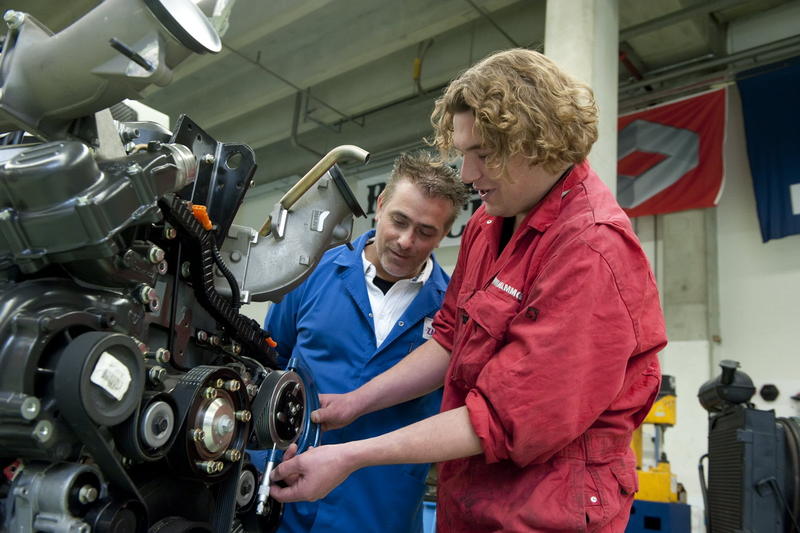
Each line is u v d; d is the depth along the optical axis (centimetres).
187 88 697
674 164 516
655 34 522
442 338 133
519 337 94
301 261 111
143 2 70
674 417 347
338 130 716
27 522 65
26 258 68
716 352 503
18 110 75
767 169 488
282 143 789
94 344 63
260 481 101
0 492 69
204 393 79
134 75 72
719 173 497
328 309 150
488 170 99
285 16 513
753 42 538
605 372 90
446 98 105
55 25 486
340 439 141
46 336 64
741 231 516
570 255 93
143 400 72
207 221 89
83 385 61
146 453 71
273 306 163
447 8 510
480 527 101
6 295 66
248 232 110
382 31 548
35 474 66
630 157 534
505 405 91
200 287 90
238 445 86
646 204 520
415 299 153
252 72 655
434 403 153
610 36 395
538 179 100
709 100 513
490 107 92
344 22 578
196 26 73
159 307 85
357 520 137
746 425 202
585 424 91
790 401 337
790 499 195
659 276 539
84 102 76
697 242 523
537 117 93
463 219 620
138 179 71
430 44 606
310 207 114
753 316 495
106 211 67
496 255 115
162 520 77
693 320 510
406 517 141
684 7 485
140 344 77
